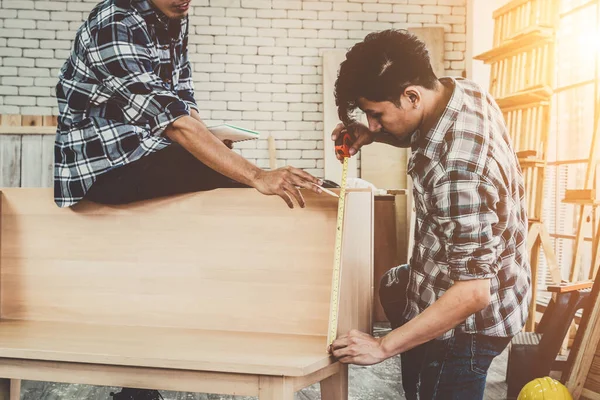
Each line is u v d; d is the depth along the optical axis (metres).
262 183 1.69
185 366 1.54
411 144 1.79
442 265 1.78
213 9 6.78
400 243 6.54
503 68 5.24
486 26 6.62
